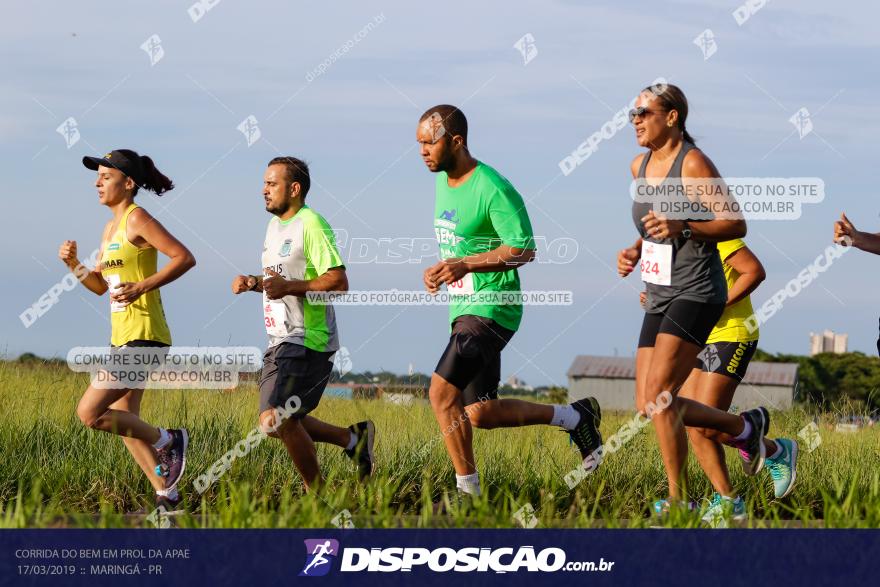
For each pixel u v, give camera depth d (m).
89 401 16.67
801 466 18.42
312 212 16.62
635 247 16.25
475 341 16.28
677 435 15.05
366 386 23.11
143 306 16.84
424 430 20.41
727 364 16.91
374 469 17.81
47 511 13.59
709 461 16.33
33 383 23.12
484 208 16.38
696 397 17.09
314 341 16.48
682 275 15.01
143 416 20.64
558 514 15.48
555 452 19.27
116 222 17.22
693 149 14.92
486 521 13.21
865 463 18.44
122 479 17.69
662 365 15.02
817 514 17.23
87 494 17.31
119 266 16.98
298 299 16.48
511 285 16.53
